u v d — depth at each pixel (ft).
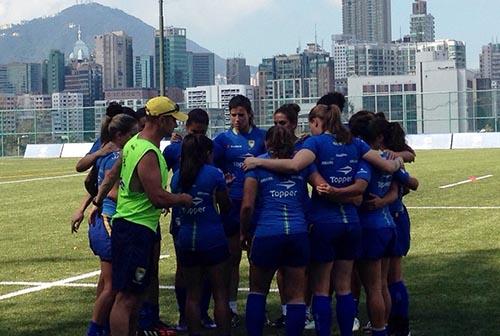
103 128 31.53
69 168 141.79
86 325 33.99
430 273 42.14
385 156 29.89
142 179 26.55
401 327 30.96
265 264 28.37
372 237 29.14
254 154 33.63
